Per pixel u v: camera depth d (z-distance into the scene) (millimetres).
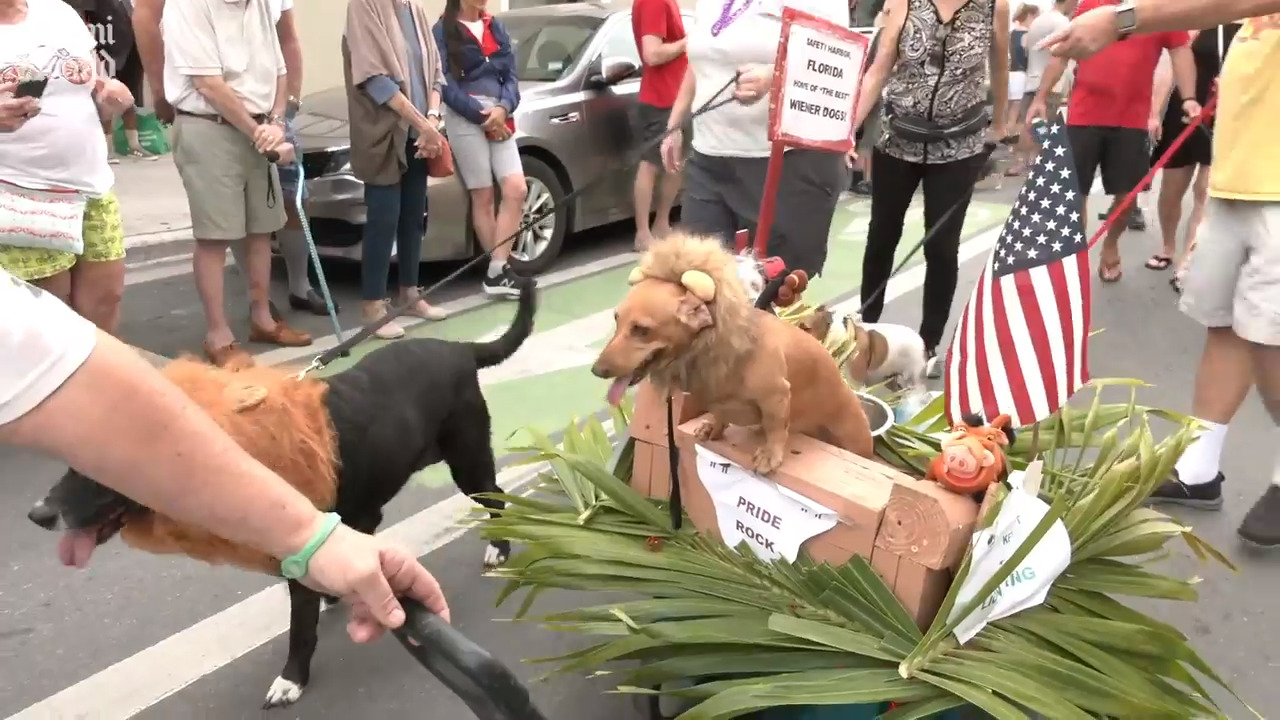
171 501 970
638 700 2281
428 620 1078
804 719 1882
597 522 2160
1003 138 4742
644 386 2211
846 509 1851
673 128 3158
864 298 4832
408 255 5305
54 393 884
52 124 3320
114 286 3812
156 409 940
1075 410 2551
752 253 2525
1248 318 3008
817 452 2008
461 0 5332
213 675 2531
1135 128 5730
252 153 4516
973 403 2084
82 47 3406
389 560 1108
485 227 5691
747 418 1940
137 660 2578
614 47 6699
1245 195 2914
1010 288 2045
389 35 4750
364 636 1146
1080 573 1997
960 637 1749
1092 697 1666
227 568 3023
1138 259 6910
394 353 2619
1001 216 8328
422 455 2666
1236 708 2453
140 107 8930
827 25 2439
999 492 1756
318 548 1043
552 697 2455
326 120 5730
